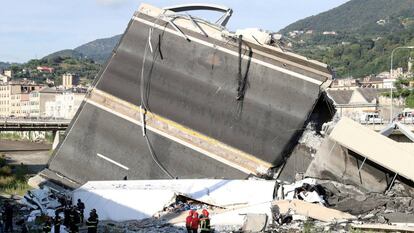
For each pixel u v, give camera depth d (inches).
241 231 1256.8
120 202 1483.8
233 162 1702.8
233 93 1708.9
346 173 1583.4
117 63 1787.6
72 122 1823.3
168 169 1738.4
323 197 1475.1
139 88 1772.9
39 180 1808.6
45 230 1172.5
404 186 1536.7
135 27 1777.8
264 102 1694.1
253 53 1694.1
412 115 3390.7
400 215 1304.1
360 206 1412.4
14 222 1429.6
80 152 1808.6
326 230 1222.9
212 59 1722.4
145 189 1519.4
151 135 1756.9
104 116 1795.0
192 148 1727.4
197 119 1734.7
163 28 1754.4
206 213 1187.3
